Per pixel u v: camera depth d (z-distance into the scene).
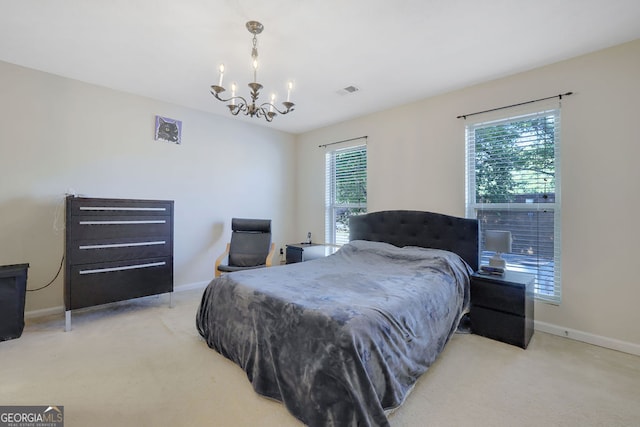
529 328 2.47
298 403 1.55
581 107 2.52
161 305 3.33
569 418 1.56
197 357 2.19
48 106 2.94
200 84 3.19
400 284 2.20
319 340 1.53
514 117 2.90
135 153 3.49
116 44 2.41
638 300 2.28
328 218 4.74
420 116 3.57
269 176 4.85
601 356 2.24
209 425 1.49
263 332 1.84
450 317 2.33
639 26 2.12
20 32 2.24
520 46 2.39
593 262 2.47
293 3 1.89
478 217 3.15
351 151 4.41
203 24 2.12
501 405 1.66
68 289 2.63
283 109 3.92
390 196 3.85
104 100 3.27
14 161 2.79
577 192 2.54
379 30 2.18
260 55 2.55
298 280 2.31
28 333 2.55
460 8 1.94
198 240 4.04
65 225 2.68
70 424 1.48
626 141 2.32
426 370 1.90
